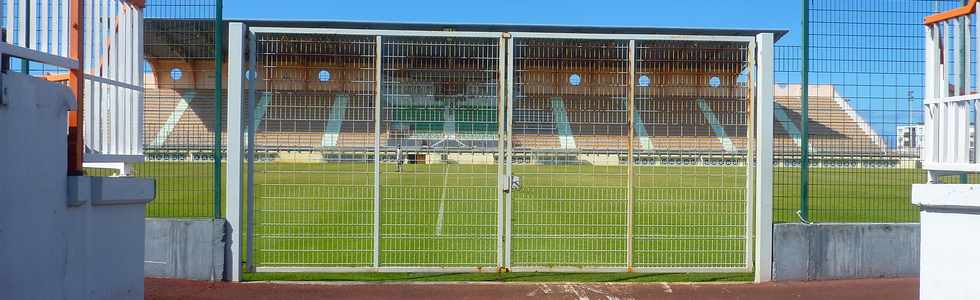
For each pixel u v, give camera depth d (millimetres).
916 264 7832
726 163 9031
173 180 9891
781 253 7621
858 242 7750
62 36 4676
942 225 5121
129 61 5684
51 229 4199
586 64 8539
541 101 8500
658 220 12062
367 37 8398
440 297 6902
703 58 7973
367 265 8250
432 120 8867
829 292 7180
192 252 7410
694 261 9109
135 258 5266
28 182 3973
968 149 5652
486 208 13273
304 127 9547
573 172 10750
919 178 8250
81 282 4520
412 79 8500
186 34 7992
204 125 10633
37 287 4047
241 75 7238
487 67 8398
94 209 4680
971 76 6078
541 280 7617
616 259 9203
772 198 7637
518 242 10211
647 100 8094
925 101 6121
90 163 5445
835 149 8180
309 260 8844
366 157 9172
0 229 3717
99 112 5359
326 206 13023
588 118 8555
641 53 8102
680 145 8969
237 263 7410
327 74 8648
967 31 5805
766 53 7473
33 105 4027
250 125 7355
